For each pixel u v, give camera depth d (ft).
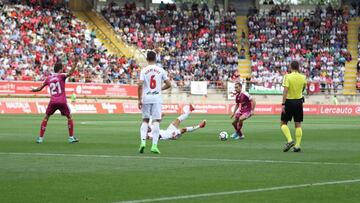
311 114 334.44
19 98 294.87
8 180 64.85
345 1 404.57
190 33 377.71
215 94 339.36
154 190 58.49
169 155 94.68
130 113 311.88
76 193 56.54
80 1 368.48
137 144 117.91
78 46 335.26
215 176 68.95
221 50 371.15
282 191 58.18
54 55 322.55
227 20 388.16
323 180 66.13
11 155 93.04
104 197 54.39
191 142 125.29
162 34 373.40
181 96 334.65
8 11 330.75
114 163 82.12
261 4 413.80
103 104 309.22
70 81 313.73
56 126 183.01
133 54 350.84
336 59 372.79
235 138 137.59
